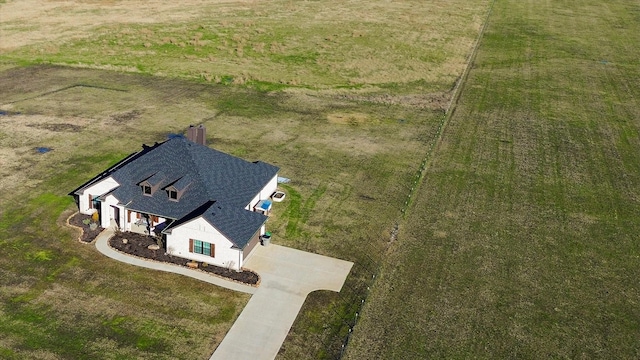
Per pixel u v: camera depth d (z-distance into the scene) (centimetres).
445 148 4919
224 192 3444
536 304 2997
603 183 4391
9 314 2717
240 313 2819
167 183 3447
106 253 3212
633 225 3812
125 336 2627
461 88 6488
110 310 2788
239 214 3266
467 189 4209
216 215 3164
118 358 2495
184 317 2769
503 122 5556
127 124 5062
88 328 2661
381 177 4344
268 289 3002
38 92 5759
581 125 5528
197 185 3431
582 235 3669
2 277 2980
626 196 4203
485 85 6581
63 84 6028
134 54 7069
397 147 4903
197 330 2692
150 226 3397
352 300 2961
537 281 3186
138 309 2803
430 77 6806
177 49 7312
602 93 6406
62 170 4156
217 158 3675
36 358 2467
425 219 3775
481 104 6022
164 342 2605
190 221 3102
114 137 4775
